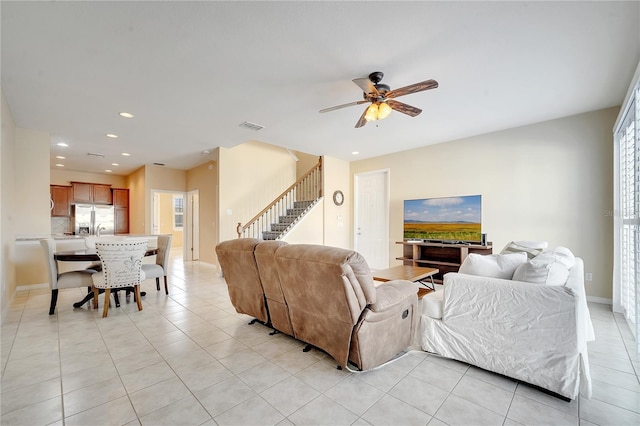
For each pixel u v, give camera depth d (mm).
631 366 2188
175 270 6422
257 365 2234
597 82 2975
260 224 6391
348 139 5023
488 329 2088
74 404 1758
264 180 6625
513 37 2234
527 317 1943
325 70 2713
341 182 6645
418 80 2912
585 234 3861
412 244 5059
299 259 2139
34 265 4582
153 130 4469
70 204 7969
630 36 2203
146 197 7266
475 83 2986
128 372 2123
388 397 1835
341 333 2086
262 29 2139
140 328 2990
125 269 3408
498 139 4582
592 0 1852
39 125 4230
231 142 5230
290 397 1834
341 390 1910
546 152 4148
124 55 2455
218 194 5738
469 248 4508
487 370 2139
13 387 1929
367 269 1995
